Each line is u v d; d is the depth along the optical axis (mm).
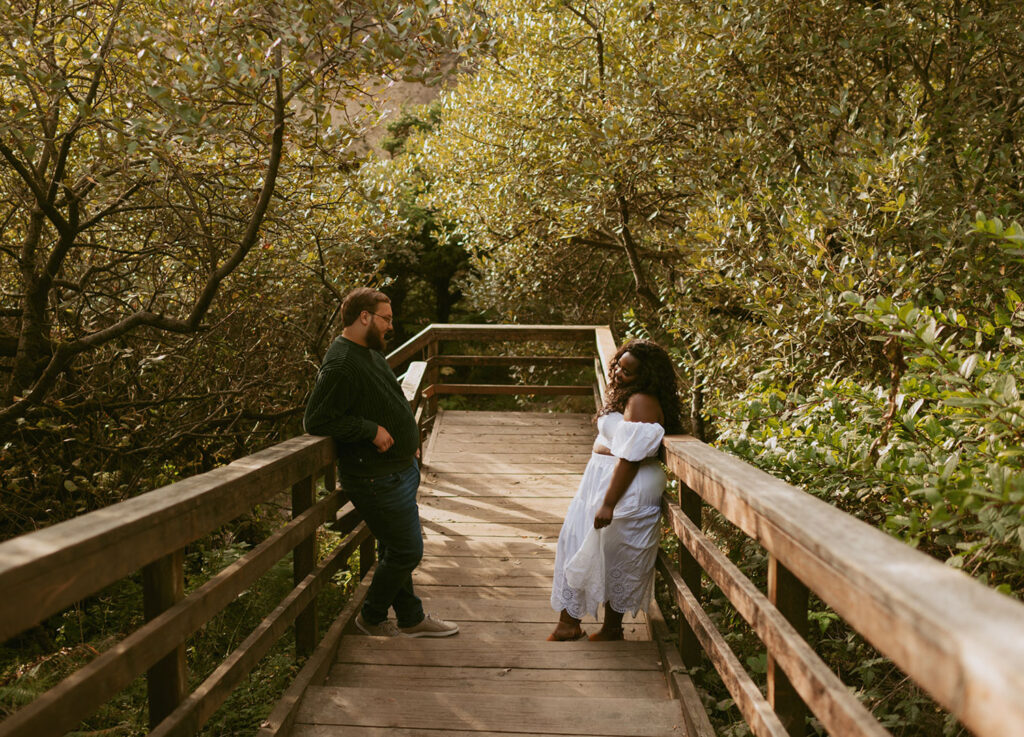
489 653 3449
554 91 8484
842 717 1556
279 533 2930
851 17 6047
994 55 5965
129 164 5008
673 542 4711
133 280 6910
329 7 4047
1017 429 2123
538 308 11836
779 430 3281
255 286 7316
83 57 4934
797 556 1822
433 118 17359
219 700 2342
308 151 5465
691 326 6500
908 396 2824
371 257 8117
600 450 3525
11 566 1466
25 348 5457
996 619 1143
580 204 7887
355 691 2988
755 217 5621
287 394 8461
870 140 4711
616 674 3277
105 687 1767
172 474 6367
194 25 4320
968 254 4234
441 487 6316
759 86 6609
